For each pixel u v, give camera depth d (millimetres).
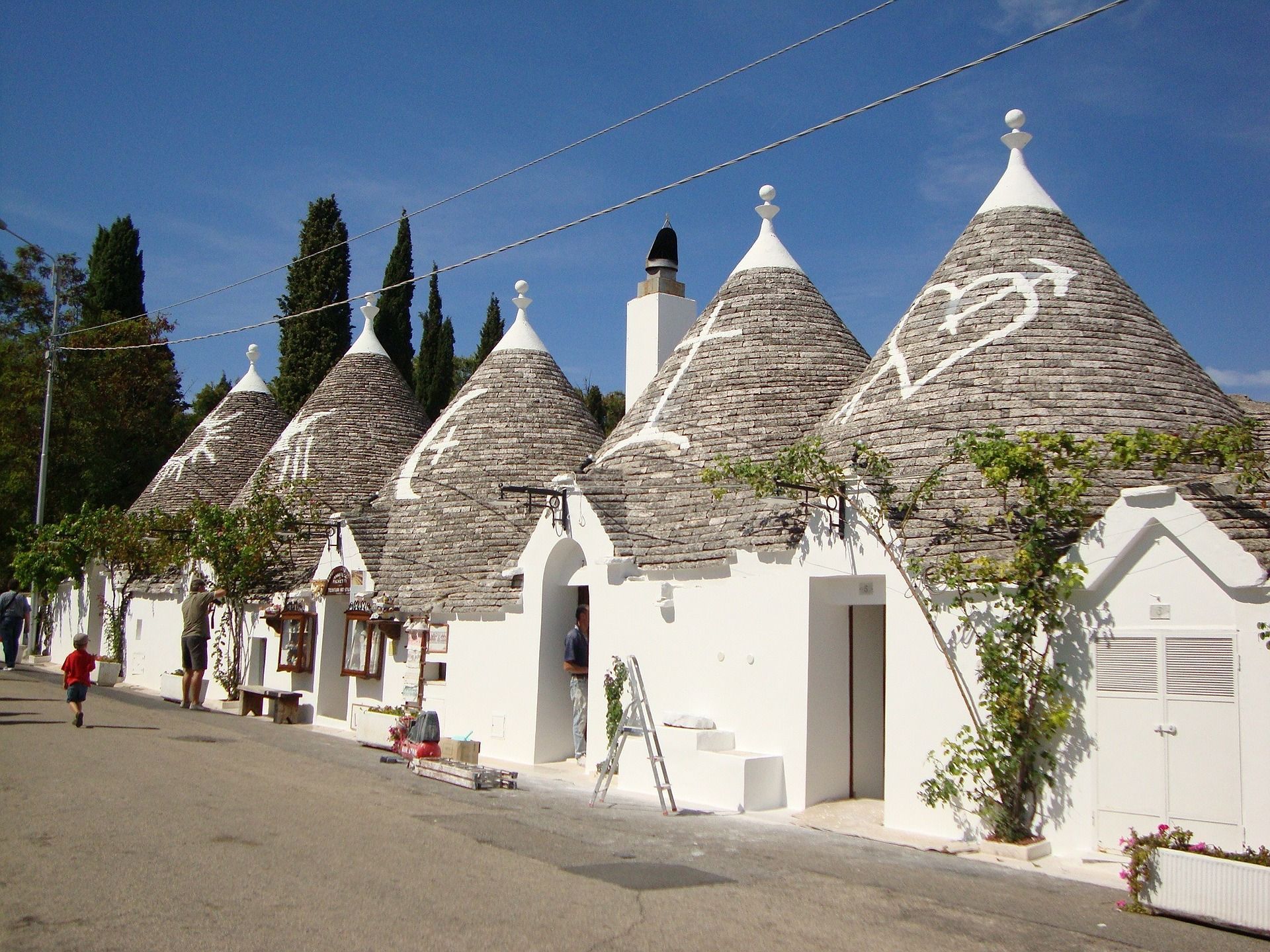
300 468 27219
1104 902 9367
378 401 28953
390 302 48875
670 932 7605
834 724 14344
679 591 15953
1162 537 11055
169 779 12828
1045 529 11836
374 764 16047
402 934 7164
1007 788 11609
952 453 13281
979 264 16266
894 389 15555
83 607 35062
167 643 29000
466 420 23828
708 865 10094
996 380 14570
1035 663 11625
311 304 47719
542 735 18156
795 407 17984
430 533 22188
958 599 12141
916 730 12594
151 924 7172
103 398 46125
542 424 23359
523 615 18750
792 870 10094
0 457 43531
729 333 19422
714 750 14578
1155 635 10984
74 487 45438
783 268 20234
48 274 47812
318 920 7410
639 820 12633
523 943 7133
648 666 16234
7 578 45188
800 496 14352
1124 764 11062
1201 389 14914
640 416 19516
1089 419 13875
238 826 10359
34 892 7801
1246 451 11742
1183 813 10617
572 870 9414
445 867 9133
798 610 14266
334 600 22984
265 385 35625
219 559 24328
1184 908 8797
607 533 17141
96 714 19500
